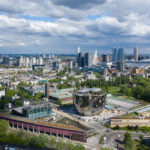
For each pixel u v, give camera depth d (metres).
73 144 177.12
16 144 183.50
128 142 180.00
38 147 179.25
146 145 187.25
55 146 183.50
